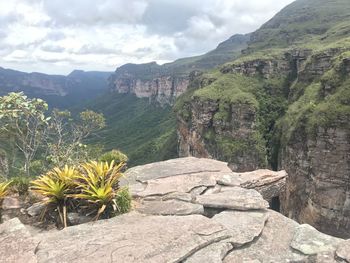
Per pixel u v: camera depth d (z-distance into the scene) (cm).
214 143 9812
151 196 1087
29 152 2066
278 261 801
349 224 5612
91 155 2400
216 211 1033
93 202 941
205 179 1219
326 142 5853
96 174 1033
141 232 827
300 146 6644
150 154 15862
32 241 782
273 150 9019
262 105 10369
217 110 10138
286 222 961
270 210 1015
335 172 5744
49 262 711
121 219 912
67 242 787
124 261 712
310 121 6256
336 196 5750
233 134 9419
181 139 12231
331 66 7625
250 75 11544
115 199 956
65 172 1044
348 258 768
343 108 5834
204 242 800
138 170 1330
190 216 924
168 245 771
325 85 6875
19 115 1822
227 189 1162
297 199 6688
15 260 716
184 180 1208
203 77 12794
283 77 11319
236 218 949
